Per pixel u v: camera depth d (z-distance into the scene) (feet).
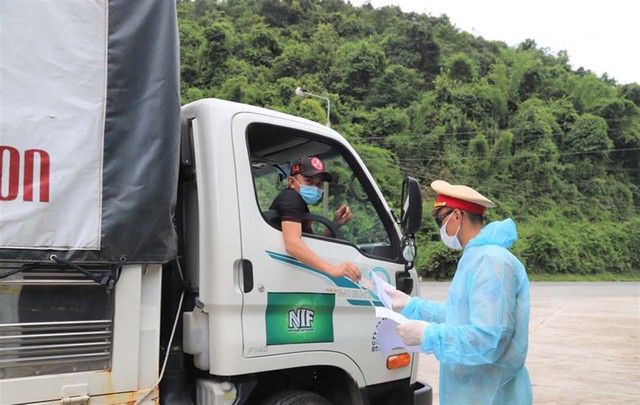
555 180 167.12
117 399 6.79
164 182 7.27
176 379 8.44
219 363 7.90
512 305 6.87
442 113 165.27
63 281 6.46
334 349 9.06
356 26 223.92
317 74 176.04
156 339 7.23
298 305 8.66
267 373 9.02
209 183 8.28
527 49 246.88
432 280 107.14
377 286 8.50
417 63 201.16
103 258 6.66
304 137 9.80
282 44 192.44
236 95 146.20
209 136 8.40
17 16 6.40
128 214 6.88
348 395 9.50
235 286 8.05
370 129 159.02
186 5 228.02
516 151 168.96
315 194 9.04
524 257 134.72
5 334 6.12
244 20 215.92
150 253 7.06
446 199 7.77
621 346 31.42
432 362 26.61
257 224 8.47
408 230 9.73
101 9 6.98
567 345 31.73
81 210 6.58
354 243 10.05
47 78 6.53
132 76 7.14
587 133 177.47
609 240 153.99
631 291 86.17
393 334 7.67
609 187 176.45
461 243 7.79
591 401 19.90
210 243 8.13
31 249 6.21
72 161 6.57
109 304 6.82
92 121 6.77
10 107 6.26
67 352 6.49
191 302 8.57
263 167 9.99
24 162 6.28
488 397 7.00
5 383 6.04
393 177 134.92
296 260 8.73
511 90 196.44
